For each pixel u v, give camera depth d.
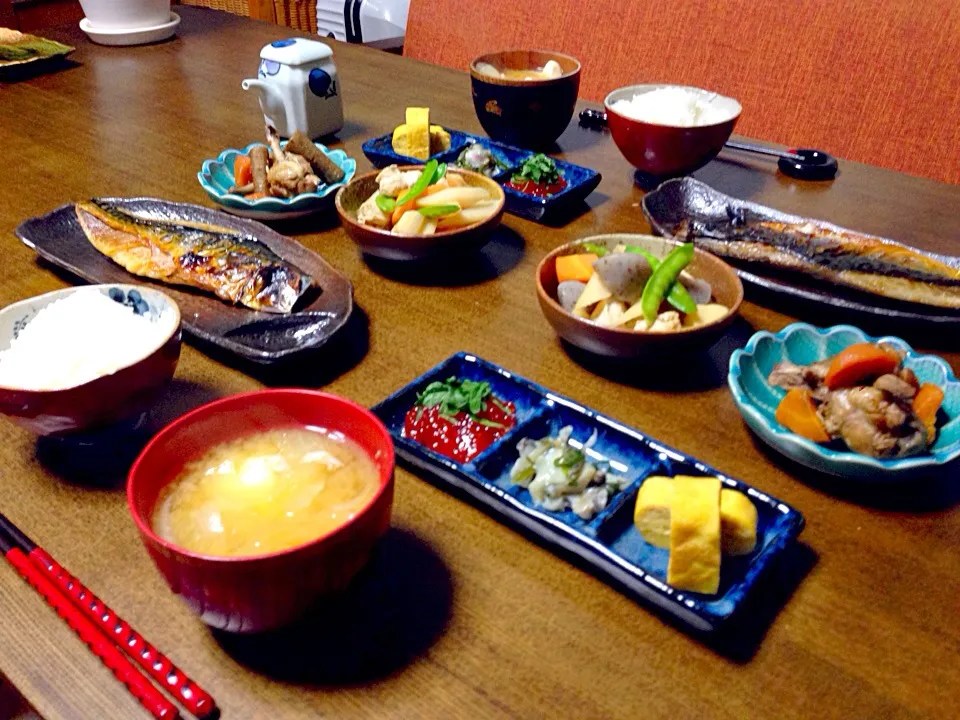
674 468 0.44
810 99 1.12
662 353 0.51
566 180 0.78
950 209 0.75
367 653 0.37
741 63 1.17
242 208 0.70
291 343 0.55
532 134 0.84
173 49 1.21
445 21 1.46
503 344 0.57
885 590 0.40
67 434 0.45
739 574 0.40
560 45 1.34
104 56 1.18
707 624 0.37
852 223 0.72
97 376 0.42
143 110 0.98
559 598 0.40
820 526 0.43
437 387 0.49
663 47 1.23
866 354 0.46
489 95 0.81
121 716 0.35
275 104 0.85
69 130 0.93
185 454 0.39
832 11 1.08
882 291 0.58
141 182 0.80
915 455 0.44
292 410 0.40
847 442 0.45
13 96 1.02
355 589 0.40
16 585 0.40
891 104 1.06
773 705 0.35
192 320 0.58
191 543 0.35
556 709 0.35
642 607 0.39
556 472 0.43
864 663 0.37
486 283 0.64
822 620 0.39
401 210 0.64
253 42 1.23
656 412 0.51
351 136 0.90
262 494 0.37
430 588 0.40
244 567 0.32
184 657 0.37
